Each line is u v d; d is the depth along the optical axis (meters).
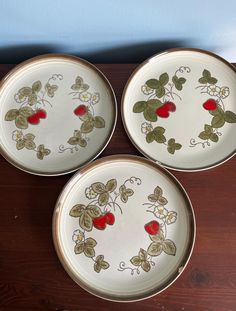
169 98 0.71
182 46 0.77
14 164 0.65
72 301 0.60
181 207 0.64
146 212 0.63
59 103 0.71
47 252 0.63
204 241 0.63
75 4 0.64
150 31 0.72
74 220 0.63
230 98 0.71
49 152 0.68
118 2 0.64
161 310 0.59
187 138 0.69
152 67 0.73
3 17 0.67
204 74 0.72
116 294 0.59
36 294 0.61
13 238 0.64
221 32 0.73
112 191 0.65
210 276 0.61
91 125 0.69
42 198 0.66
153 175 0.65
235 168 0.68
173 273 0.60
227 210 0.65
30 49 0.78
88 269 0.60
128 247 0.61
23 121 0.70
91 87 0.72
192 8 0.65
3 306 0.60
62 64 0.73
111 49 0.79
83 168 0.64
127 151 0.69
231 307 0.59
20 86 0.72
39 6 0.65
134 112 0.71
